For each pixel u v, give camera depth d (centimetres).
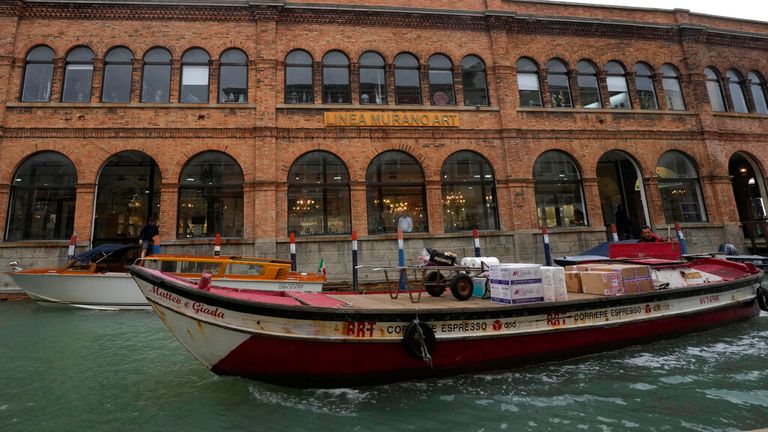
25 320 821
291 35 1395
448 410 403
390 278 1266
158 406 414
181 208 1254
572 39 1578
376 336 452
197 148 1280
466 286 571
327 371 450
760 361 545
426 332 457
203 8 1358
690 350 593
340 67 1419
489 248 1346
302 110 1347
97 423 376
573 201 1457
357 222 1294
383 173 1362
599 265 687
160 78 1329
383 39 1446
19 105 1226
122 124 1259
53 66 1284
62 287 933
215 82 1330
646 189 1505
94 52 1295
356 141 1352
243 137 1305
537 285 534
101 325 777
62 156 1236
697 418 378
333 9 1416
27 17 1291
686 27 1661
